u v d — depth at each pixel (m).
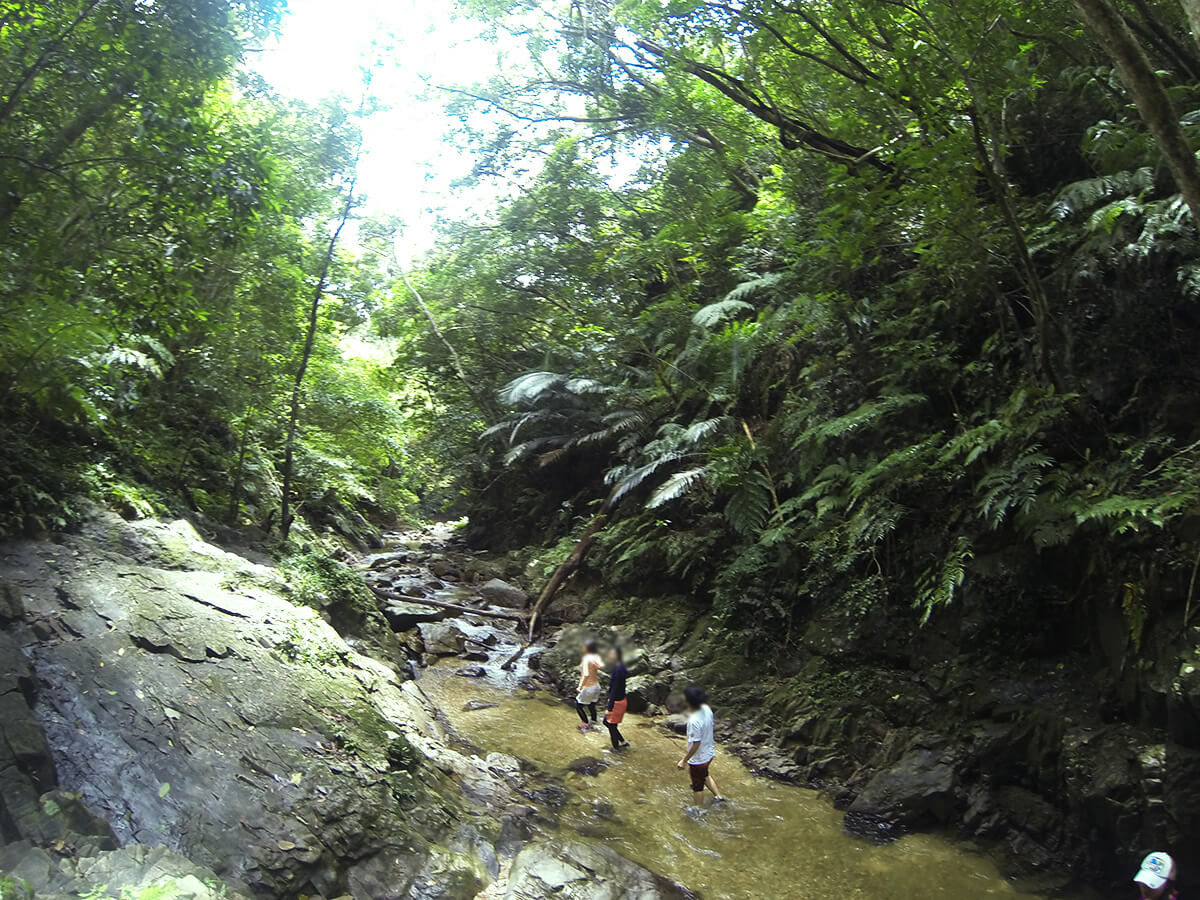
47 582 5.93
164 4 6.69
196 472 10.95
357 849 4.73
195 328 10.20
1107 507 5.88
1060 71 8.52
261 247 10.27
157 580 6.58
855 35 9.12
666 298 14.02
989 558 7.14
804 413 9.54
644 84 13.24
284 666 6.20
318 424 13.98
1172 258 6.67
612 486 13.80
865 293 9.73
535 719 8.34
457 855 5.03
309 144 10.65
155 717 5.07
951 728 6.77
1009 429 6.90
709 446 10.99
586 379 13.70
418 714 7.03
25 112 6.59
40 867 3.74
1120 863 5.50
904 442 8.51
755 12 8.70
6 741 4.34
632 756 7.51
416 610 11.03
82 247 7.60
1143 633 5.85
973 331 8.55
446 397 17.73
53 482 7.06
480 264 15.52
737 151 11.80
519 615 11.71
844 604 8.18
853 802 6.60
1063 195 7.28
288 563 9.02
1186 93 7.41
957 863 5.80
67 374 7.29
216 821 4.52
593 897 4.82
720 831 6.14
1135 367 6.78
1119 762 5.63
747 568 9.10
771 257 11.45
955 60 6.50
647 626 10.27
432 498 23.19
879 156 8.75
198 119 7.28
